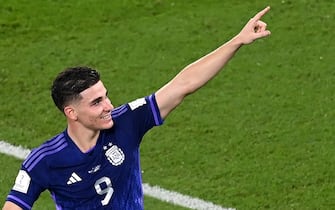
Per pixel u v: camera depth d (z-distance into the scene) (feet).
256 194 109.60
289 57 142.31
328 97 131.03
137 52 147.33
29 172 69.82
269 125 124.88
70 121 68.90
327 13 154.30
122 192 70.90
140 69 142.51
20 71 144.05
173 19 156.25
